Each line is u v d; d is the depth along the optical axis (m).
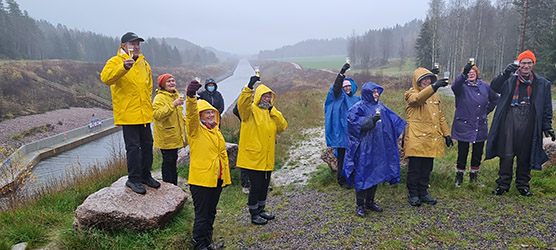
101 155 20.47
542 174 5.20
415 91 4.55
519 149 4.45
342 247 3.66
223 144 3.86
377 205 4.55
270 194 6.12
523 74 4.36
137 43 4.00
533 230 3.63
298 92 23.38
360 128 4.11
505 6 39.19
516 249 3.30
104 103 41.66
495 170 5.63
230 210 5.33
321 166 7.47
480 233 3.67
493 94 4.97
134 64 3.96
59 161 19.38
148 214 4.02
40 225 4.30
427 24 40.94
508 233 3.62
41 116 32.06
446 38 41.09
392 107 14.56
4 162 10.83
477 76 4.88
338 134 5.66
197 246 3.80
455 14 39.38
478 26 37.69
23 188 8.16
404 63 66.88
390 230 3.91
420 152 4.41
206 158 3.69
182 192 4.79
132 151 4.18
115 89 3.92
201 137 3.70
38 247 3.78
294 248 3.78
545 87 4.26
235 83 64.50
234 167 7.41
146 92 4.09
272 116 4.55
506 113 4.48
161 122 5.30
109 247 3.69
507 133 4.46
